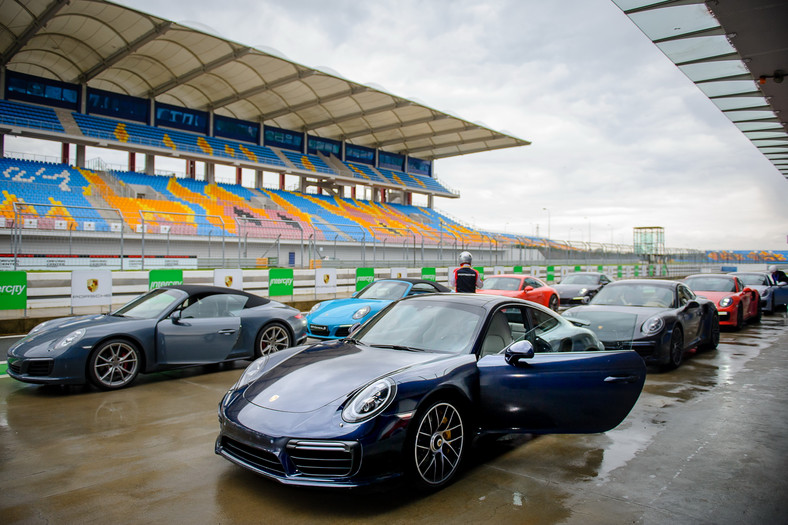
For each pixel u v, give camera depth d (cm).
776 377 719
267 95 3500
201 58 2805
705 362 828
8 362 605
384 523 305
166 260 1942
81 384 614
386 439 322
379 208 4678
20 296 1079
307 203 4028
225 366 775
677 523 308
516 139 4738
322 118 4081
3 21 2295
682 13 636
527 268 2666
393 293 976
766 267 3925
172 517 309
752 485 364
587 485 363
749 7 582
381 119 4112
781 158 1507
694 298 891
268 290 1558
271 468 329
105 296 1213
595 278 1925
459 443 368
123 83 3244
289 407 341
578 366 398
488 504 332
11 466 386
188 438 451
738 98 935
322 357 409
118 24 2366
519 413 385
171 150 3375
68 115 3052
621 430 488
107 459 402
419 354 397
